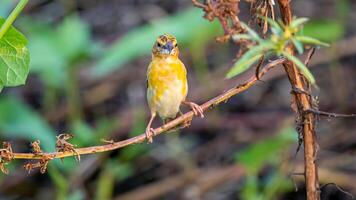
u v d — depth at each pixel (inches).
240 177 514.6
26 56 230.7
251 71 560.1
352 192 494.9
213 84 561.3
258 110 565.0
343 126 538.3
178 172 538.9
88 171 498.6
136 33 516.1
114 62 498.0
